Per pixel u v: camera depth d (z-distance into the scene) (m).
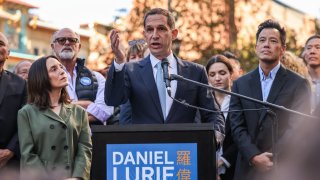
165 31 5.45
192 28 19.67
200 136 4.40
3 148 5.61
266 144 5.59
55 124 5.29
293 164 2.38
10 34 33.03
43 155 5.23
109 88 5.25
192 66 5.56
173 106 5.35
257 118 5.68
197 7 19.98
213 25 19.95
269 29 5.82
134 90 5.40
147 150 4.43
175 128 4.42
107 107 6.76
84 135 5.46
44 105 5.36
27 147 5.24
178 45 19.12
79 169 5.26
